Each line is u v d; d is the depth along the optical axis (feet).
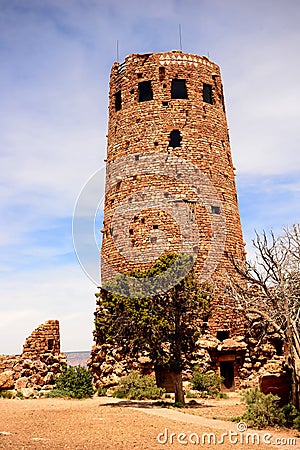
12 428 61.21
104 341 119.44
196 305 93.25
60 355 114.11
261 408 70.23
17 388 104.68
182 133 131.23
